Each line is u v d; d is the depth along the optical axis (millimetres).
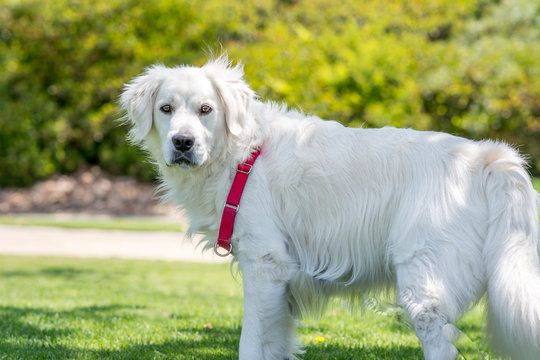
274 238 3566
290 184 3574
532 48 15148
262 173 3615
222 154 3730
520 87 14297
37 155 15500
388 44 14367
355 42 14602
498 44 15398
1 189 15852
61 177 16016
